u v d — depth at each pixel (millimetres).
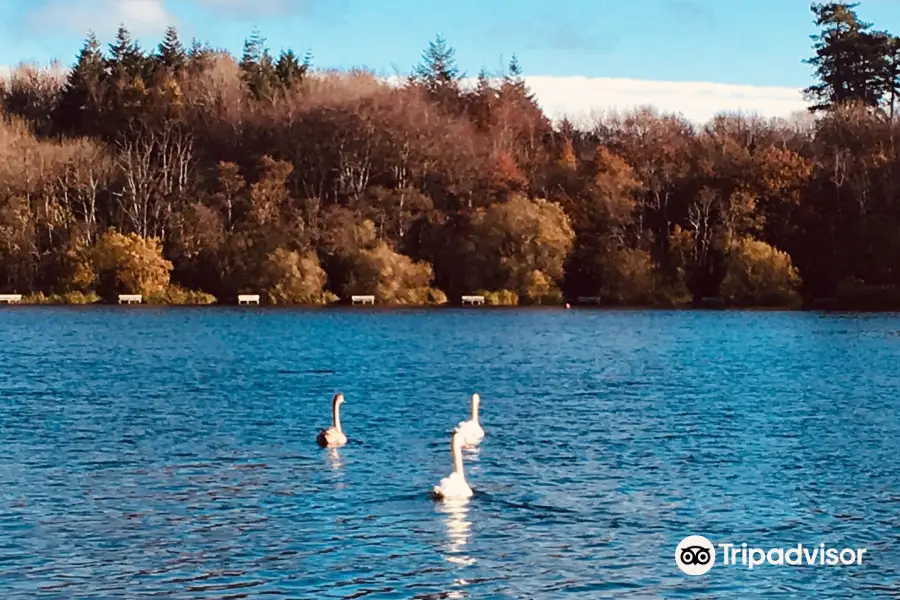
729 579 30656
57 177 167125
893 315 142250
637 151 184125
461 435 40438
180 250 162875
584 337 110750
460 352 94188
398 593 29234
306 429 52438
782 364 85062
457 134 180125
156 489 39531
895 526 35625
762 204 167125
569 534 34250
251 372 77312
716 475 42500
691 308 157250
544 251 162750
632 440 49938
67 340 102875
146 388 67875
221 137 180875
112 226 165875
